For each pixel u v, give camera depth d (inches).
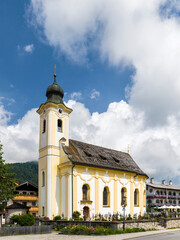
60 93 1726.1
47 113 1638.8
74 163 1482.5
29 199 2054.6
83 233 1079.6
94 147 1926.7
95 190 1599.4
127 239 923.4
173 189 3371.1
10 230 1110.4
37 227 1167.6
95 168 1626.5
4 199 1290.6
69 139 1790.1
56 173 1551.4
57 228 1280.8
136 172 1957.4
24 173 4072.3
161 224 1466.5
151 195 3112.7
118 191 1774.1
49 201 1477.6
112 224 1145.4
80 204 1482.5
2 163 1332.4
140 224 1285.7
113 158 1940.2
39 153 1659.7
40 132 1699.1
